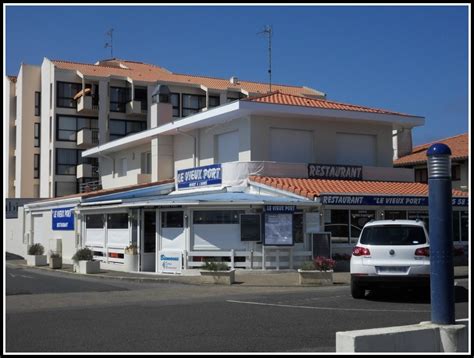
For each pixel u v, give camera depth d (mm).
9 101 57906
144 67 58469
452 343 7504
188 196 22891
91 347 8680
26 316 11602
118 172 38031
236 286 17734
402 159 35969
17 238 39281
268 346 8742
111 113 50812
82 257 23578
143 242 23422
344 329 10062
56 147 49906
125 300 14320
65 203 31281
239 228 21047
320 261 18016
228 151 27359
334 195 22266
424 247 13375
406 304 13203
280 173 25391
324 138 27172
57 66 50656
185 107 52375
